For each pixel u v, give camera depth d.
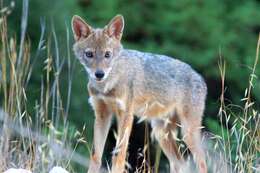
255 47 24.64
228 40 24.52
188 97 13.58
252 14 25.17
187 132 13.41
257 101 19.83
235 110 19.53
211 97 23.83
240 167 10.72
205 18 24.91
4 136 11.35
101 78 11.89
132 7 25.03
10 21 19.61
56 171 10.34
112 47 12.18
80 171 13.66
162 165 17.59
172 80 13.27
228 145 11.37
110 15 24.17
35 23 19.70
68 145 11.63
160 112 13.20
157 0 25.33
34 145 11.54
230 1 25.70
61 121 15.73
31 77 18.83
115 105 12.28
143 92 12.79
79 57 12.27
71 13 21.25
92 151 12.38
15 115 11.51
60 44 18.97
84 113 19.38
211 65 24.03
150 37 24.95
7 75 15.88
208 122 17.88
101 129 12.30
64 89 19.12
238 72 23.77
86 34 12.30
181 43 24.83
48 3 20.14
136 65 12.63
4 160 11.03
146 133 12.06
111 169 12.20
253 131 11.62
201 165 13.12
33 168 11.02
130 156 20.38
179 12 25.17
